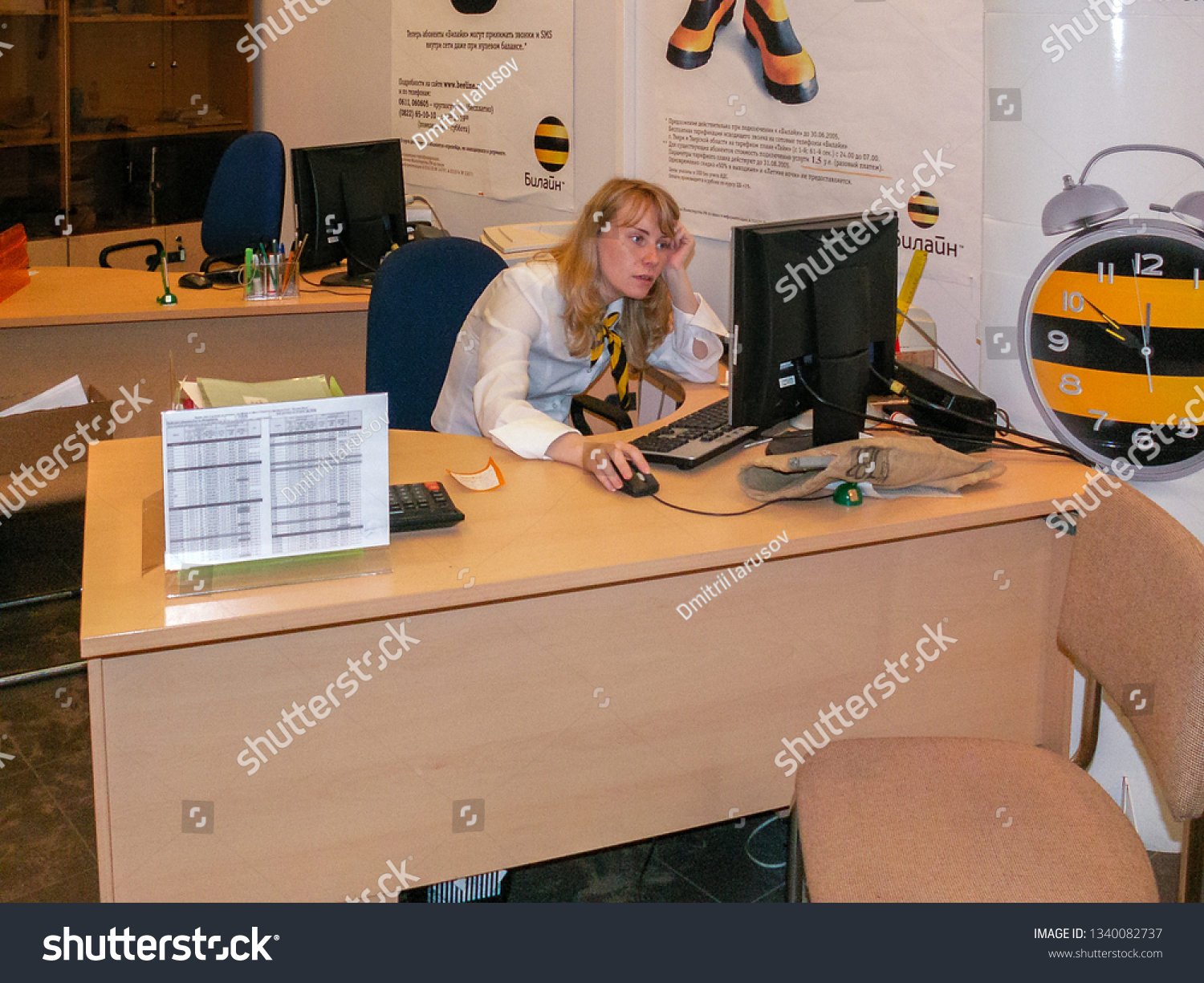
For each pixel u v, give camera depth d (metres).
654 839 2.39
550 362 2.40
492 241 3.20
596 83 3.60
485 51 4.09
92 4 4.89
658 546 1.71
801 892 1.67
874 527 1.79
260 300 3.43
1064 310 2.21
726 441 2.08
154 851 1.59
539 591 1.61
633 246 2.20
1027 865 1.48
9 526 3.45
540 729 1.76
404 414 2.55
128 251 5.25
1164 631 1.47
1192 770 1.40
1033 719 2.14
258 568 1.62
